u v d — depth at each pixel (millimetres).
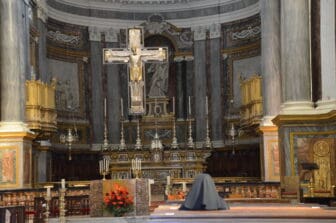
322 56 13430
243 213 5797
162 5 23797
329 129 13062
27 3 18406
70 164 22078
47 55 21672
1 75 15742
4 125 15477
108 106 23344
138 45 20906
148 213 12219
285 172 13258
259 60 22078
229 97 22922
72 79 22641
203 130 23219
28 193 14070
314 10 13750
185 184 14312
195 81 23531
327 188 12852
